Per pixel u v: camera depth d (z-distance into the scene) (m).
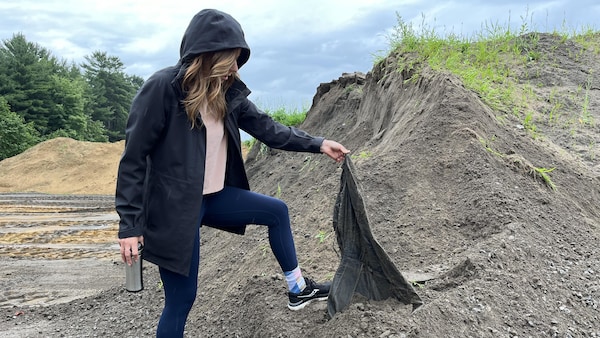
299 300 3.39
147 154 2.79
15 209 18.61
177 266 2.79
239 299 4.22
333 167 6.82
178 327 2.96
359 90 10.06
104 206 19.31
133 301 6.11
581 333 3.08
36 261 10.38
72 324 5.93
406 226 4.27
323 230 4.71
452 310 3.05
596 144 6.07
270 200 3.17
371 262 3.21
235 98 2.99
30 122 45.09
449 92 5.62
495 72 7.83
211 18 2.72
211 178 2.97
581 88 7.59
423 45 7.68
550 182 4.73
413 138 5.28
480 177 4.57
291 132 3.26
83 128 53.62
